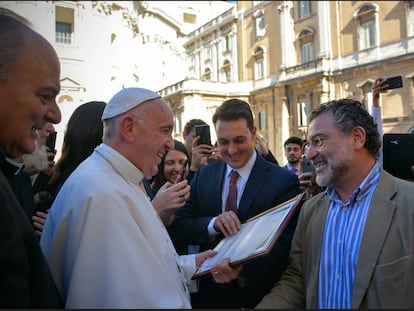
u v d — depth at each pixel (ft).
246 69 81.10
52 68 4.81
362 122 6.48
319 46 74.49
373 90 11.43
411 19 58.90
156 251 5.48
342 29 71.15
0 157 4.79
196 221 8.52
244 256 5.89
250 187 8.43
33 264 4.24
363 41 66.85
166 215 9.04
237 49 81.51
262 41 83.66
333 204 6.88
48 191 8.61
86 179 5.27
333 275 6.27
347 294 5.97
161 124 6.02
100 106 8.60
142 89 6.16
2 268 3.78
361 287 5.73
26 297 3.79
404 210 5.88
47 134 8.63
